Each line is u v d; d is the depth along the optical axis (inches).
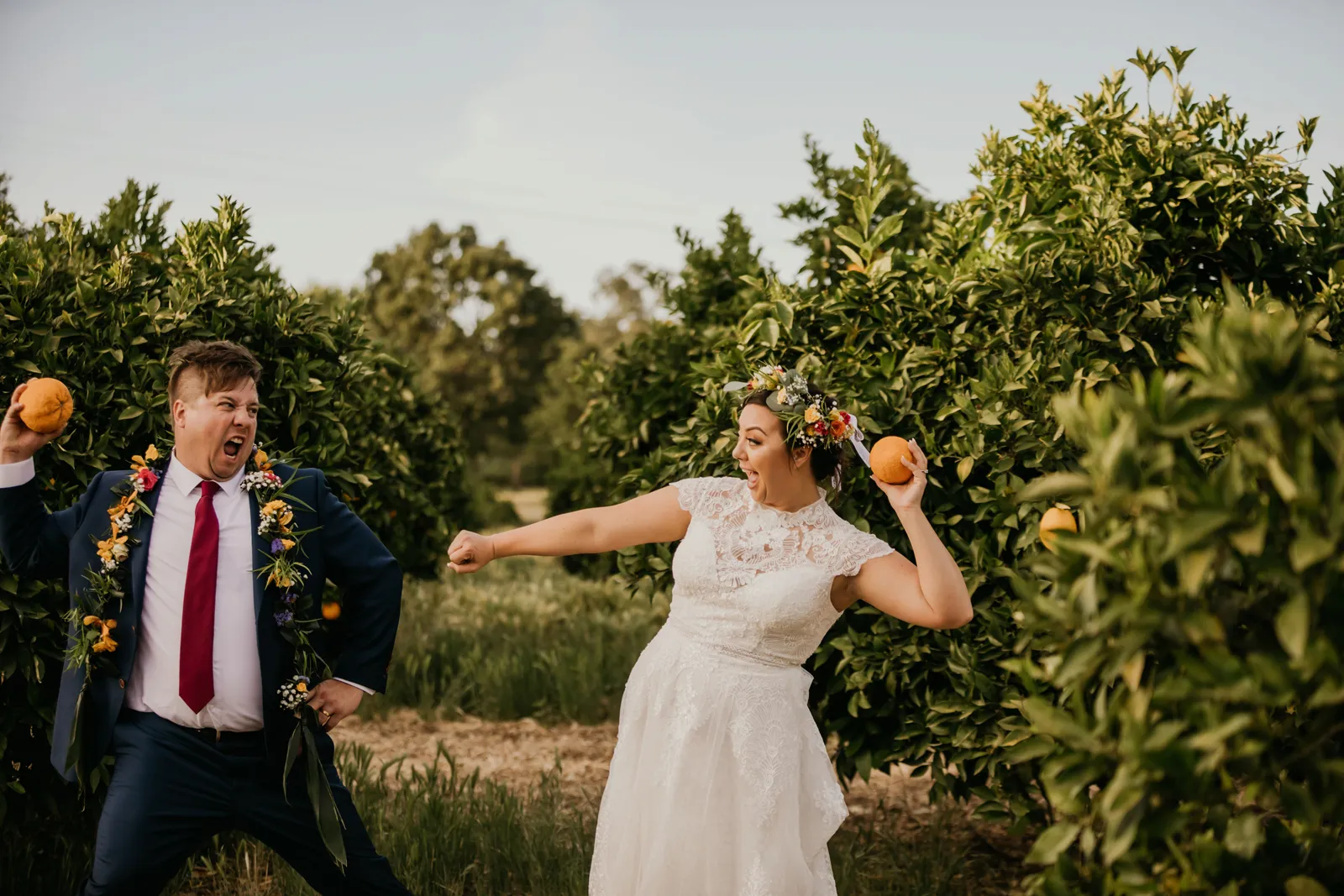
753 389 110.9
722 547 108.4
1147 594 63.8
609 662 286.2
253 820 107.0
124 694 104.8
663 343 250.5
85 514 109.4
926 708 138.0
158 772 103.1
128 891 101.6
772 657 106.5
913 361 143.6
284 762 107.7
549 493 556.4
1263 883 64.8
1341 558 60.2
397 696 269.9
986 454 132.6
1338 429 60.2
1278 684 59.9
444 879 148.4
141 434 140.2
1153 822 65.4
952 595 97.3
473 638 312.8
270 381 156.6
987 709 130.3
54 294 137.4
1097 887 70.6
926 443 137.5
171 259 170.7
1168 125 154.5
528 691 267.4
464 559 115.4
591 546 116.0
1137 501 64.1
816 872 107.0
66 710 105.6
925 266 156.1
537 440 1392.7
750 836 102.3
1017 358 137.3
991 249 162.1
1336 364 62.1
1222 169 146.8
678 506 114.0
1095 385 131.9
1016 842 174.9
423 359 1807.3
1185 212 150.7
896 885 150.8
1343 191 155.6
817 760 108.3
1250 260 149.6
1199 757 62.6
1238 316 64.4
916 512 98.7
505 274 1883.6
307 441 157.9
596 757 229.5
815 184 234.7
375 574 113.7
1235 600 67.0
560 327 1935.3
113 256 169.3
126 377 140.9
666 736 106.3
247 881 145.7
